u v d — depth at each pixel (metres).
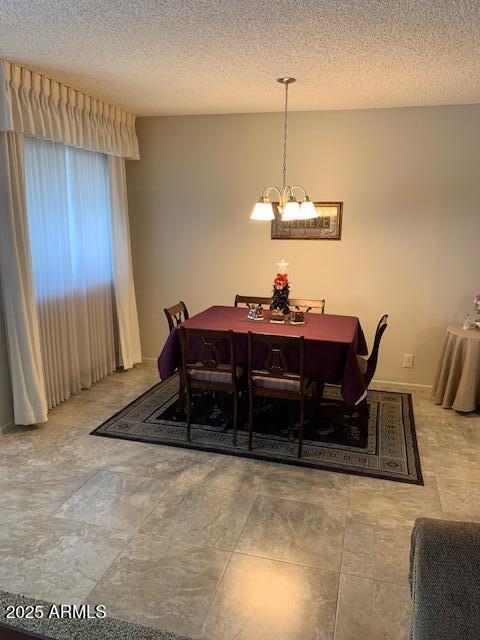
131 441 3.27
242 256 4.66
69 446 3.20
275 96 3.70
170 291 4.93
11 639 1.43
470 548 1.28
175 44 2.57
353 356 3.06
